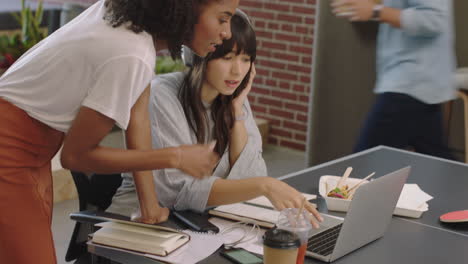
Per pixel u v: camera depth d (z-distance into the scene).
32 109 1.66
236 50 1.95
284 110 5.29
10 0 6.65
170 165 1.60
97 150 1.59
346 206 1.96
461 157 3.88
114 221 1.68
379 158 2.52
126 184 2.03
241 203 1.93
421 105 3.14
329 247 1.66
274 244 1.43
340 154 4.02
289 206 1.78
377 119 3.25
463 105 3.86
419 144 3.23
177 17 1.56
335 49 3.90
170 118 1.99
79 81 1.57
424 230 1.86
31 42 4.73
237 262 1.57
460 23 3.83
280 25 5.14
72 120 1.63
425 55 3.08
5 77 1.73
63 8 5.18
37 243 1.74
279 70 5.24
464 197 2.15
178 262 1.56
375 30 3.76
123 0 1.57
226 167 2.12
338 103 3.96
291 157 5.14
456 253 1.72
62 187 3.95
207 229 1.74
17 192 1.69
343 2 3.21
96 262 1.74
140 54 1.54
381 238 1.79
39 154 1.72
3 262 1.73
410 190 2.09
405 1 3.12
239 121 2.11
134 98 1.56
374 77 3.84
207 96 2.06
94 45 1.55
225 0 1.60
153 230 1.64
